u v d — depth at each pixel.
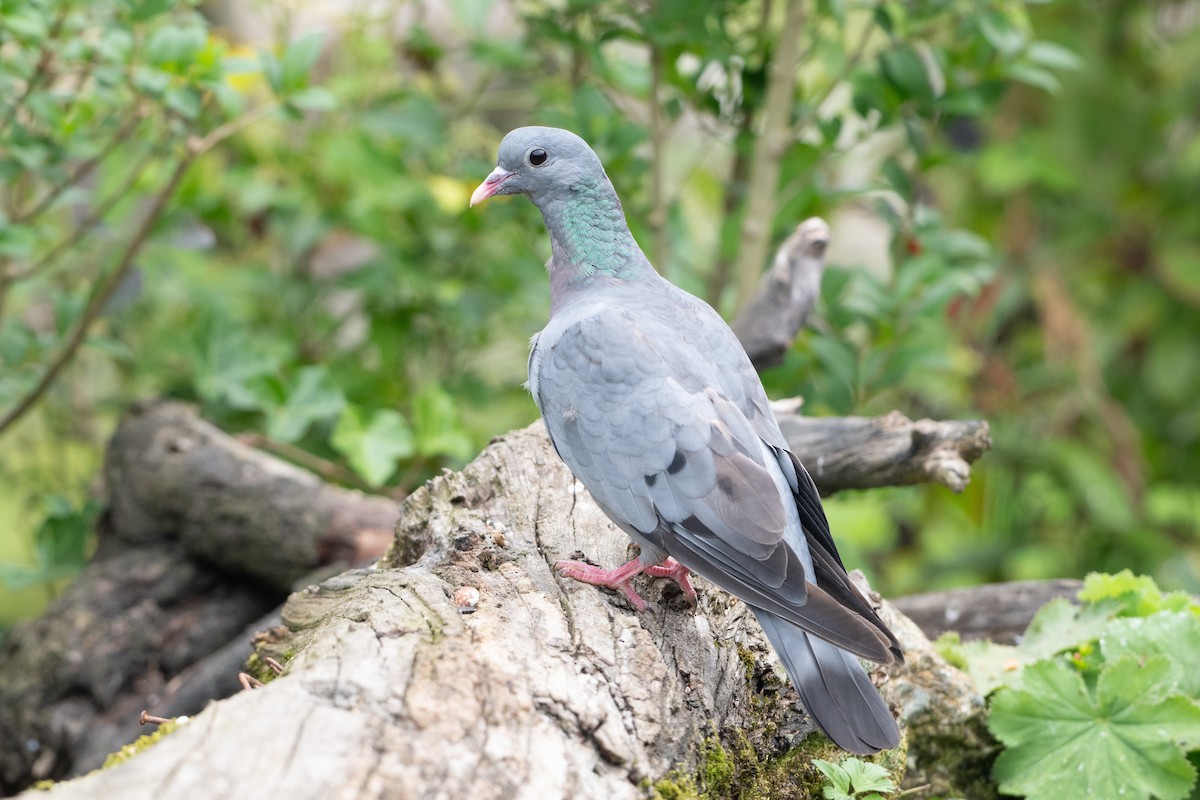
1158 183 12.49
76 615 8.55
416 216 10.91
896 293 9.34
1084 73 12.05
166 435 8.89
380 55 11.05
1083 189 12.43
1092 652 6.82
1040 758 6.26
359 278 10.46
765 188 9.38
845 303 9.65
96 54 8.22
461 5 9.70
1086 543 13.04
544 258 10.97
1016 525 12.95
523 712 4.70
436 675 4.68
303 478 8.77
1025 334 13.50
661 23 8.89
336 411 9.34
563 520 6.38
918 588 12.56
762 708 5.78
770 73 9.83
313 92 8.36
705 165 12.51
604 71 9.46
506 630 5.21
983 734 6.59
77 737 8.26
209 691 7.83
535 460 6.87
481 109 11.45
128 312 11.38
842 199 10.79
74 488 11.16
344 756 4.17
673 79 9.66
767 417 5.96
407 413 10.94
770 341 8.19
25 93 8.16
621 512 5.64
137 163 10.47
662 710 5.11
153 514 8.83
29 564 11.52
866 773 5.45
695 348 5.94
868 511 11.96
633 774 4.79
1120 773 6.00
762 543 5.31
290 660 5.08
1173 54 12.28
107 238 9.99
